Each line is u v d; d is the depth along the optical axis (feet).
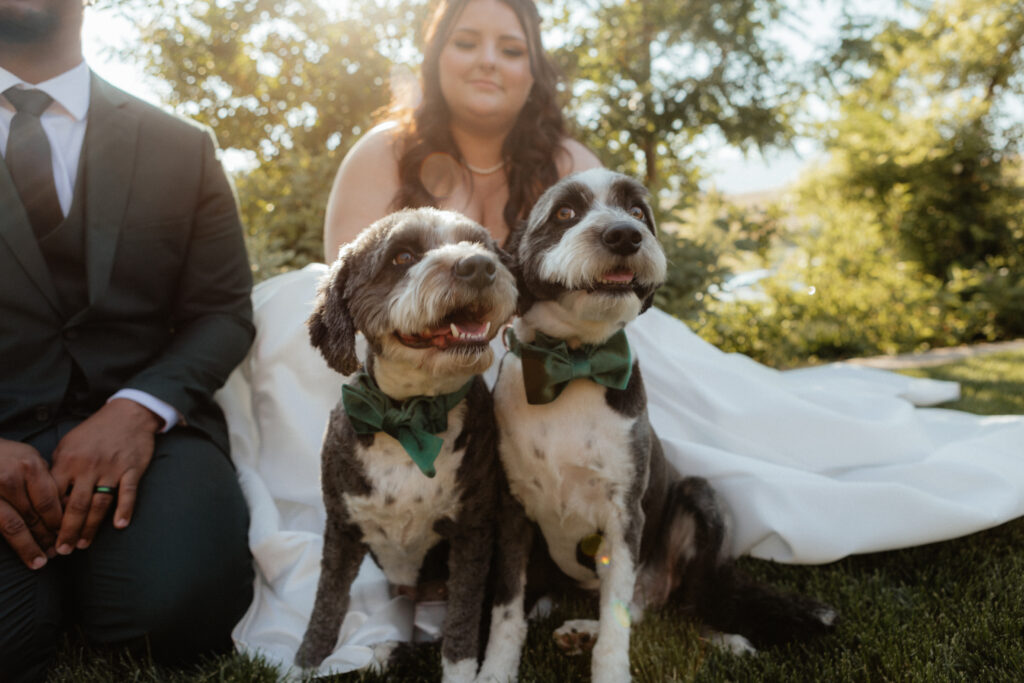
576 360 7.46
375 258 7.24
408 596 8.82
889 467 9.98
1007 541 9.52
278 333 10.28
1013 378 22.15
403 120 11.72
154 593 7.34
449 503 7.41
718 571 8.35
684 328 12.01
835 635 7.68
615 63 26.40
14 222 7.97
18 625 7.04
